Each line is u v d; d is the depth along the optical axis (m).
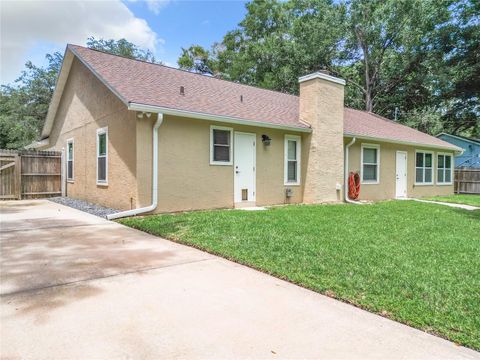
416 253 4.90
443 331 2.67
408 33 22.58
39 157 12.60
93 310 2.97
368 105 25.30
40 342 2.43
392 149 14.77
